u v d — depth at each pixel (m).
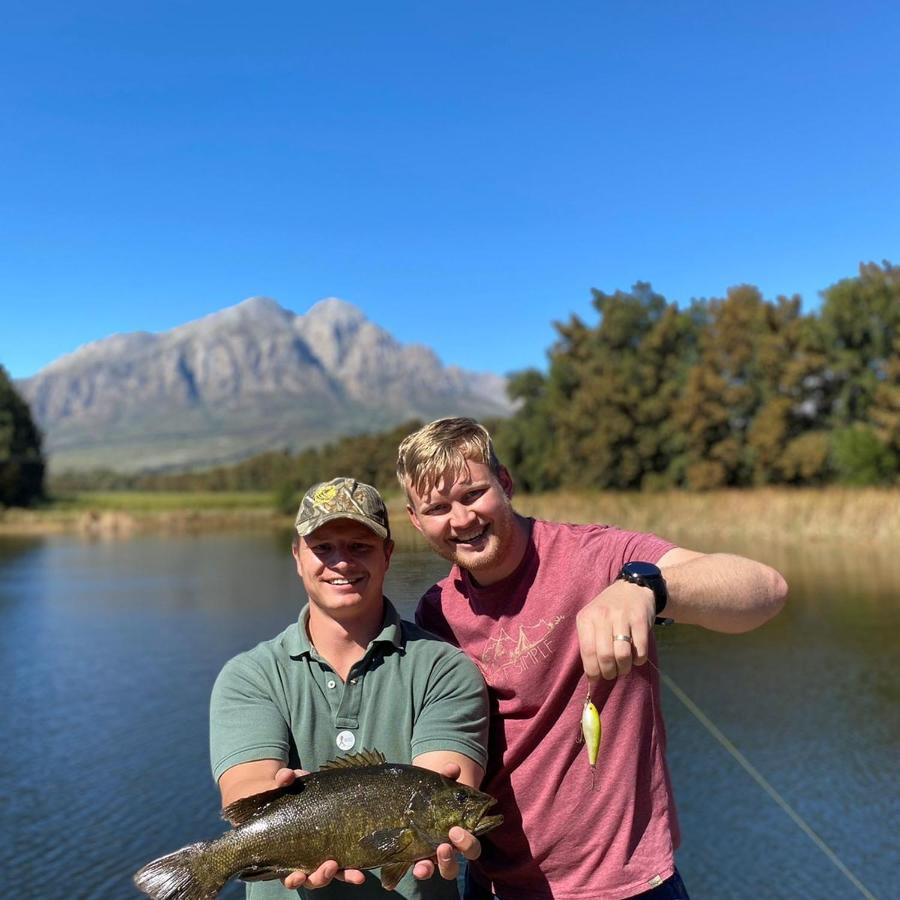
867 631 17.41
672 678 14.62
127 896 8.57
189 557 46.56
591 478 50.34
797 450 45.88
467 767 2.87
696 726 12.44
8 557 49.66
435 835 2.68
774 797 9.73
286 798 2.73
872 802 9.71
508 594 3.14
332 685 2.98
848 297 47.75
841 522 29.33
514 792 3.10
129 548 55.56
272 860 2.72
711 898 7.89
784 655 15.83
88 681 17.88
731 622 2.92
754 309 50.78
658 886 2.99
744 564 2.93
